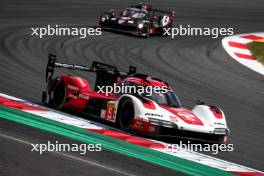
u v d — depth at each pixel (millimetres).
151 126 37844
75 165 29094
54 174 27156
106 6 118188
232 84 65188
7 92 48312
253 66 74875
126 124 39688
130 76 44094
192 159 35250
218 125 40188
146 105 38875
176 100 41688
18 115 39250
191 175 31172
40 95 49719
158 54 76250
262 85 66750
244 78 68625
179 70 68500
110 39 82812
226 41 88125
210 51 81875
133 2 127125
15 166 27453
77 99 42969
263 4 144250
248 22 116562
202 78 66062
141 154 33938
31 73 58000
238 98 59719
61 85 44469
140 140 37688
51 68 45344
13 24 86500
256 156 40250
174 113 39469
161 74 65312
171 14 94938
